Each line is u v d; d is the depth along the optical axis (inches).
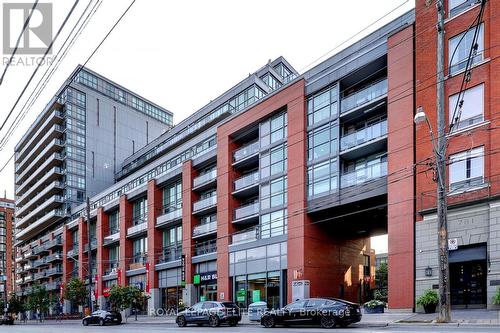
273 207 1358.3
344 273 1386.6
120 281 2084.2
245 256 1429.6
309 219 1262.3
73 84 3097.9
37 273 3253.0
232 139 1584.6
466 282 876.6
